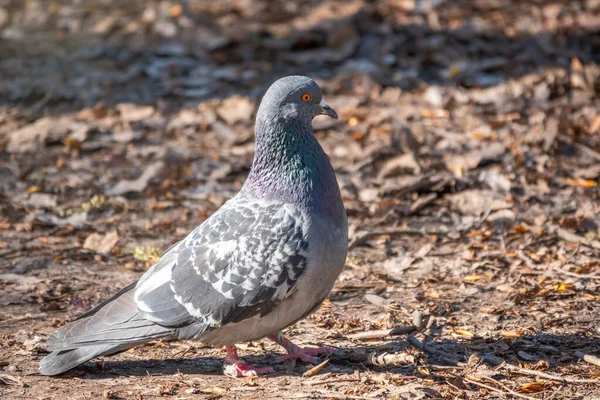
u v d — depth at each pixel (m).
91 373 7.57
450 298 9.21
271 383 7.32
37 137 14.87
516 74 16.16
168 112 15.80
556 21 18.11
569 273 9.59
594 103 14.92
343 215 7.54
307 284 7.23
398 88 15.88
